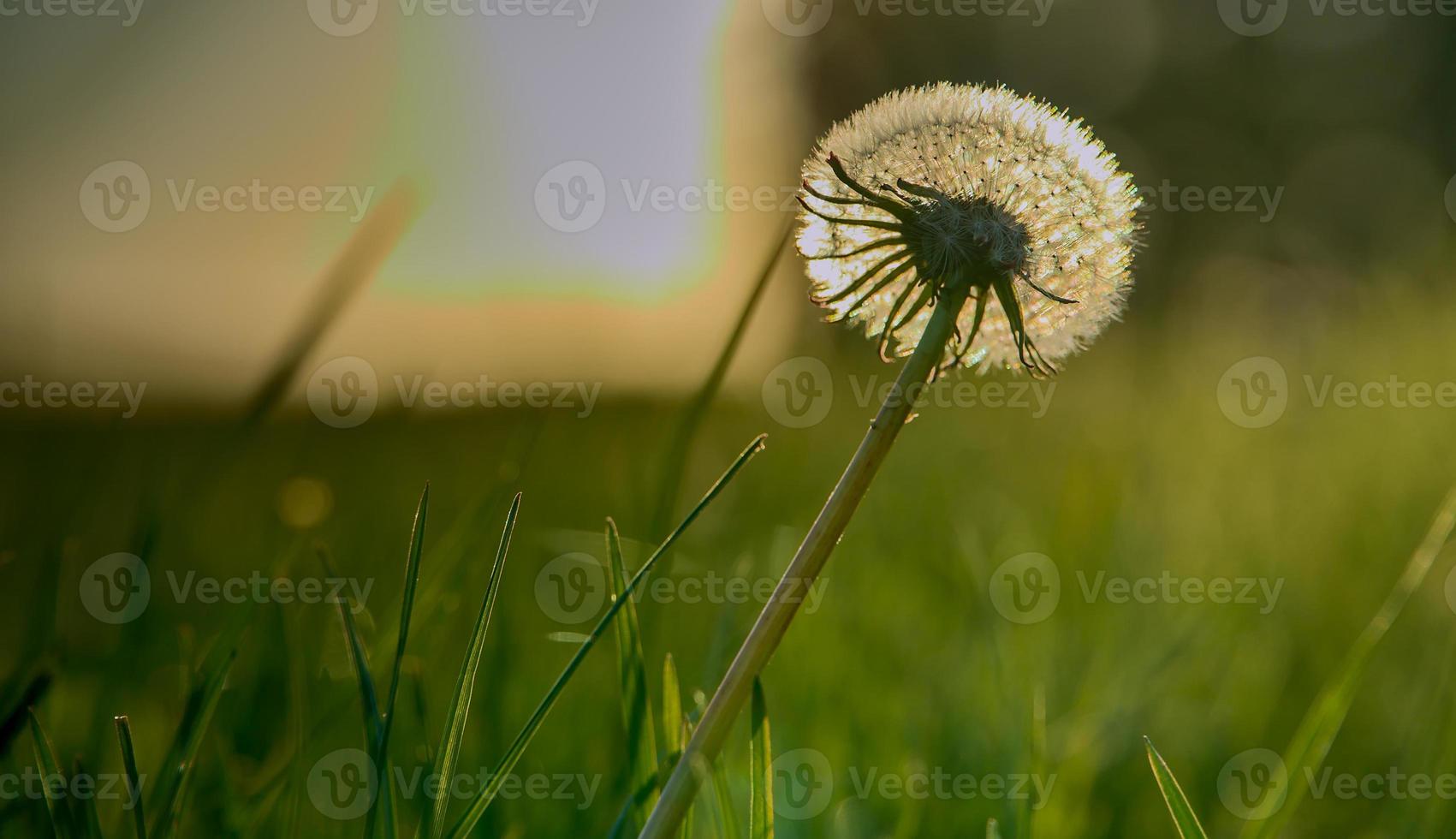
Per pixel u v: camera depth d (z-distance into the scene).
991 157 1.69
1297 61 18.05
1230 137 18.38
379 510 4.63
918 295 1.68
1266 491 4.35
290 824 1.97
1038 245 1.66
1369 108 17.06
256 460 4.54
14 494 3.09
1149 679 2.84
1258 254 10.23
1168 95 19.03
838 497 1.35
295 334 2.68
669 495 2.56
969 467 5.62
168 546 3.25
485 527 2.59
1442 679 2.56
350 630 1.61
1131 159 19.12
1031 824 2.02
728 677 1.30
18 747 2.33
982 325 1.73
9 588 2.90
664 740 1.70
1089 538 3.89
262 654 2.55
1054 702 2.80
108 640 2.89
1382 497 3.96
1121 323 1.79
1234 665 3.11
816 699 2.92
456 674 2.84
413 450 5.50
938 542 4.22
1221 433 5.30
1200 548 3.89
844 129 1.72
